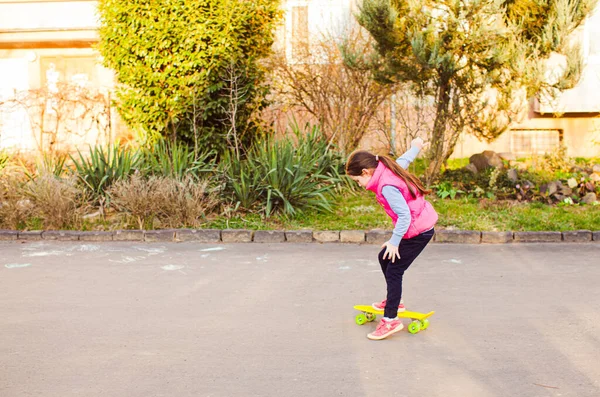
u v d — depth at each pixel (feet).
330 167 36.50
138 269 24.23
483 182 35.73
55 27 47.75
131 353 15.94
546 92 36.11
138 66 36.35
